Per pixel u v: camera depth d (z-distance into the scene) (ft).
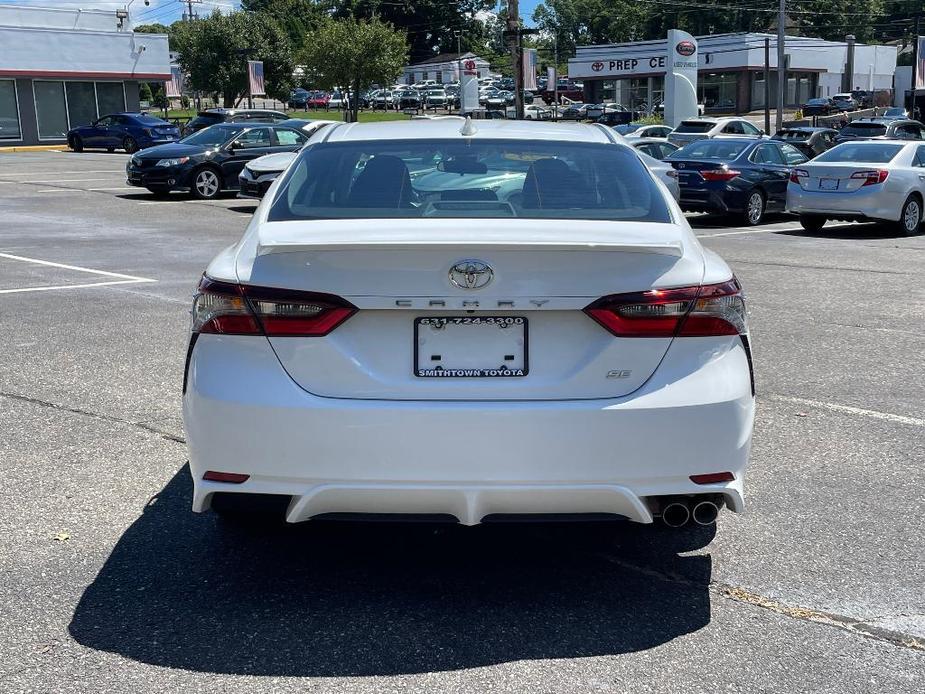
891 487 15.56
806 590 12.15
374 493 10.68
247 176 60.54
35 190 75.00
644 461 10.73
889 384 21.61
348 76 212.02
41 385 21.04
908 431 18.34
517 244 10.44
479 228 11.25
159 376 21.80
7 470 16.02
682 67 125.59
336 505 10.85
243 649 10.66
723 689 9.94
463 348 10.82
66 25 153.38
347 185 12.82
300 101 287.69
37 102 141.90
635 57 247.91
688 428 10.78
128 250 43.47
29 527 13.85
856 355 24.26
